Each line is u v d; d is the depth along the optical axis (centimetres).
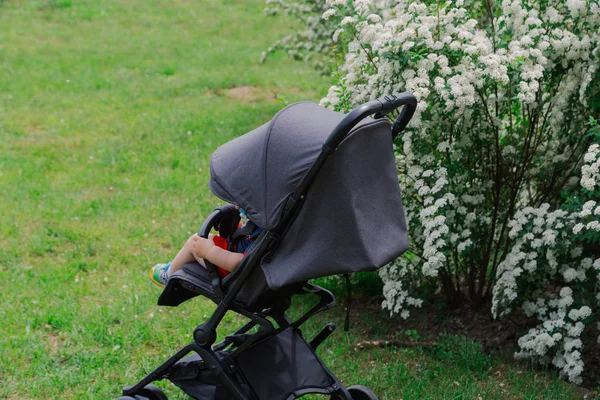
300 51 1166
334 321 558
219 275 382
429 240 465
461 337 521
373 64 502
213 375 392
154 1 1838
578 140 512
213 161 378
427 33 457
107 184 829
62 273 626
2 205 768
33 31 1534
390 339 533
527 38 462
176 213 755
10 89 1177
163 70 1299
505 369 490
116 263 650
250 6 1823
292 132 346
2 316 549
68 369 484
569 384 468
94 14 1689
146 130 1004
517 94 467
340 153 329
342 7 538
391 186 351
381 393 462
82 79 1241
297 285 386
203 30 1617
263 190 347
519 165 518
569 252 477
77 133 996
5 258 657
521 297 496
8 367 483
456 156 497
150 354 509
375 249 336
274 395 381
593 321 521
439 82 450
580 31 492
